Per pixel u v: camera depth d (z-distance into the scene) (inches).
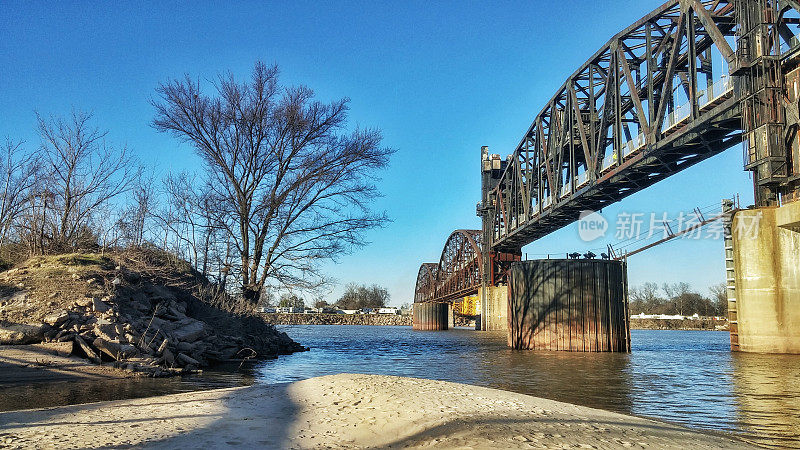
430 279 5866.1
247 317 1318.9
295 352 1486.2
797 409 574.9
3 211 1120.8
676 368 1008.9
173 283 1150.3
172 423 393.1
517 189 3184.1
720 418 520.4
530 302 1508.4
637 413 545.6
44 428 370.3
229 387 668.7
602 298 1418.6
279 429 381.1
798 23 1300.4
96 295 882.1
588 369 997.2
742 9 1373.0
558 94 2496.3
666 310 6737.2
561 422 402.9
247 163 1274.6
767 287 1268.5
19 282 882.8
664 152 1721.2
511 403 486.3
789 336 1238.3
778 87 1282.0
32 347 703.1
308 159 1274.6
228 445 330.0
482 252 4082.2
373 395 496.4
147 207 1256.8
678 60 1899.6
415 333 3587.6
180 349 892.0
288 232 1275.8
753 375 893.2
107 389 608.7
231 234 1262.3
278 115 1272.1
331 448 331.9
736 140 1600.6
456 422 382.0
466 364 1109.1
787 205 1213.7
